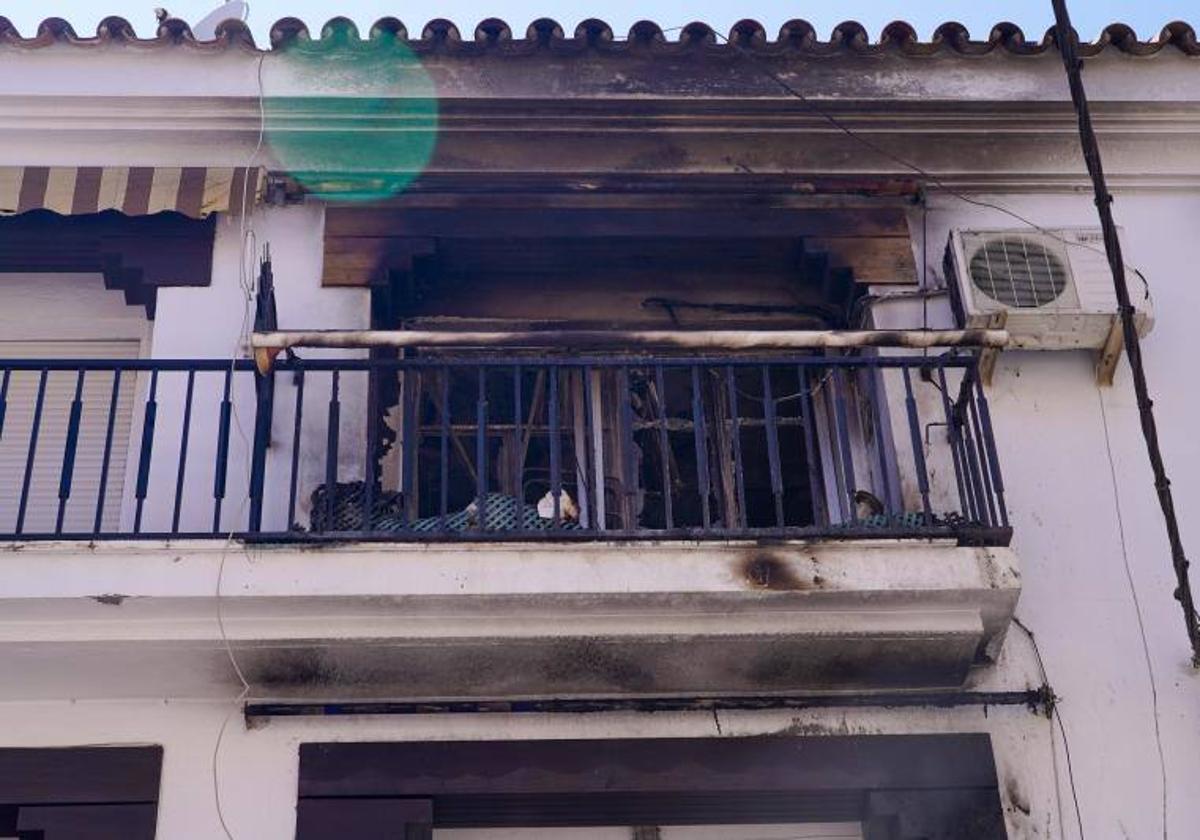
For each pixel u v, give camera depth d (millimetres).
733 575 6117
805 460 7594
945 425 7152
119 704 6316
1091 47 7793
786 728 6340
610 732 6309
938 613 6230
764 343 6555
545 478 7512
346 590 6020
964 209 7793
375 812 6094
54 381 7586
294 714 6293
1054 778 6305
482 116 7691
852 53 7793
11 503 7406
